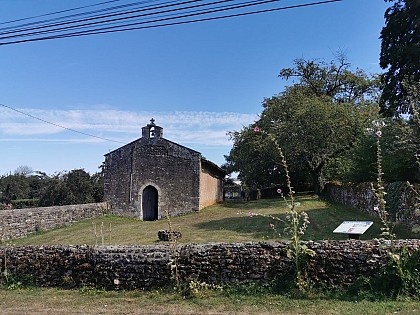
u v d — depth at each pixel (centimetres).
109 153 2841
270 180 4003
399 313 610
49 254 925
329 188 2956
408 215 1307
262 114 3406
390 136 1620
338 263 756
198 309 707
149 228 1903
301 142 2669
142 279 842
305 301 706
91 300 793
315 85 3625
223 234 1521
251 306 705
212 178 3225
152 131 2775
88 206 2425
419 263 707
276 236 1395
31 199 4072
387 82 1769
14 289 889
